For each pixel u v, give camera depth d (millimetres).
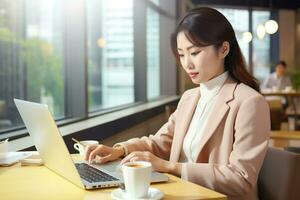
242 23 9719
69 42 3307
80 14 3291
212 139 1637
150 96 6234
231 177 1471
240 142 1526
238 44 1693
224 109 1629
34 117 1452
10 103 2842
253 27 9938
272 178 1681
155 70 6699
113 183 1297
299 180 1604
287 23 10211
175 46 1743
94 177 1374
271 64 10031
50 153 1461
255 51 10094
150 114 4410
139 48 5309
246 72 1713
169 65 7004
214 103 1694
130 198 1155
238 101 1604
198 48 1604
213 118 1650
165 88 7062
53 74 3281
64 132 2455
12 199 1199
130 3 5051
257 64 10133
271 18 10234
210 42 1586
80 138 2547
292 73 8836
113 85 4547
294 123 7465
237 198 1562
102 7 4254
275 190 1661
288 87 7969
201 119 1726
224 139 1601
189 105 1835
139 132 4051
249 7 9484
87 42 3348
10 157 1736
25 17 3119
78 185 1312
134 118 3750
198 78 1667
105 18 4305
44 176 1478
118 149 1744
